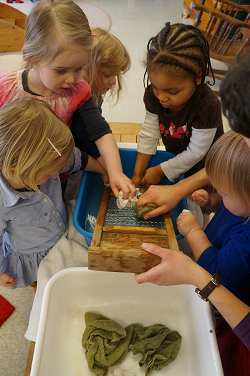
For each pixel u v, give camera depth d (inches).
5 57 95.7
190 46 35.4
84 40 35.4
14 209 36.4
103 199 41.6
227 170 26.2
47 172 31.2
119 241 32.2
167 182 50.4
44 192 39.3
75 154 42.8
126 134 80.9
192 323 33.8
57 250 42.1
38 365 26.8
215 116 42.4
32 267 44.4
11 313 54.4
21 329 52.6
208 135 43.4
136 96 109.4
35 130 29.0
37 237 41.2
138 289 36.1
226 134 27.7
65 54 34.6
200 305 32.2
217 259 31.0
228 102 16.9
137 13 164.2
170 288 35.6
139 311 36.7
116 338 33.3
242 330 26.0
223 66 124.3
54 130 30.2
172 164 46.7
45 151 29.2
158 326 35.1
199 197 41.3
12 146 28.4
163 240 33.0
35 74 39.9
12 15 96.7
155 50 36.0
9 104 30.7
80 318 36.0
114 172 42.2
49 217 40.6
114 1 176.1
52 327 31.7
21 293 57.1
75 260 41.9
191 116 43.3
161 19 159.5
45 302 30.7
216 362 27.9
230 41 98.3
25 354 49.8
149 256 29.0
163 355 32.1
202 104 41.6
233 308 27.1
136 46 136.8
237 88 15.9
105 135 46.3
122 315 36.6
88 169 45.9
